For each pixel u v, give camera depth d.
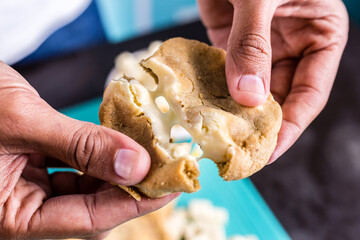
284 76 0.30
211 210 0.41
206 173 0.43
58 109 0.46
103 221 0.23
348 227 0.40
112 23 0.56
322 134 0.45
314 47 0.29
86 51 0.51
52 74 0.49
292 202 0.41
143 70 0.23
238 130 0.21
